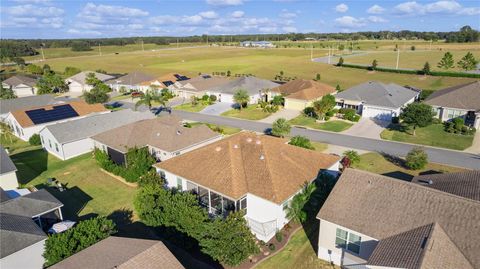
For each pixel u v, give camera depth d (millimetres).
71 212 32531
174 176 32469
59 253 22250
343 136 51906
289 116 64250
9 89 92062
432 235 19047
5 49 199125
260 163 29891
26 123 55188
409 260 17750
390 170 39312
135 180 37719
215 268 24156
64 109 60750
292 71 127312
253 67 139875
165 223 26656
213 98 79438
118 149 41500
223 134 52062
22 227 23984
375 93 64438
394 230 20688
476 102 55406
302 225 28594
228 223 23484
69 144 46406
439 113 57969
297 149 33375
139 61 170875
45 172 42281
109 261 19297
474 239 18734
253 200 27625
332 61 151375
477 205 20078
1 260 21609
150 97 70250
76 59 188000
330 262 24375
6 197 29453
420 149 39312
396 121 57312
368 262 19031
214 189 28250
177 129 44719
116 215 31812
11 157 47969
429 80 99625
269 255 25188
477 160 41250
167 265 19656
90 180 39406
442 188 25484
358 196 23312
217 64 152125
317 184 29625
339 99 66500
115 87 99000
